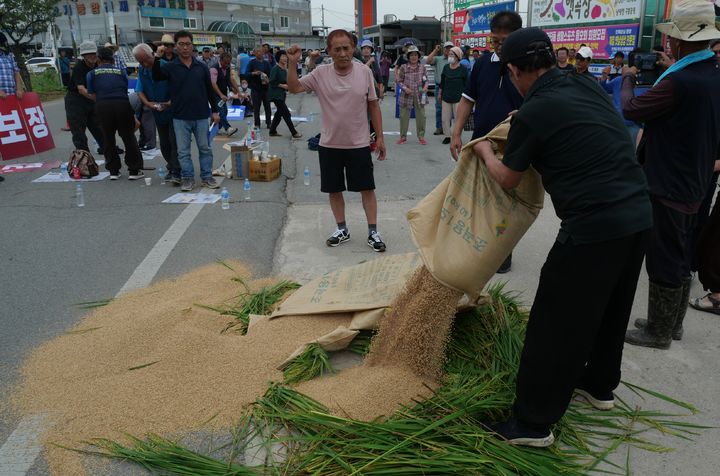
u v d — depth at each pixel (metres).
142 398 2.99
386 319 3.21
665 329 3.56
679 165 3.27
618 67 9.30
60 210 6.87
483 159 2.67
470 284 2.89
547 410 2.55
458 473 2.43
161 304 4.13
